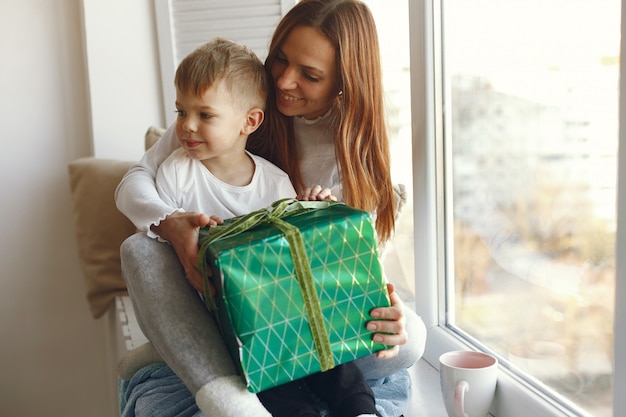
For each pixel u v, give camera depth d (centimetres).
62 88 245
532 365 140
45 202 249
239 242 116
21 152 246
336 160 162
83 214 225
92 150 246
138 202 139
